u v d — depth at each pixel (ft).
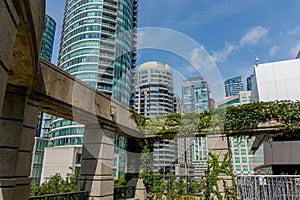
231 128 21.53
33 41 8.43
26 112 12.59
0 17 4.14
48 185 22.38
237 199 20.21
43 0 9.06
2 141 11.16
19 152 11.88
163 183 24.89
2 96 4.31
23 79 11.30
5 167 10.93
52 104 14.40
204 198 21.93
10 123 11.55
